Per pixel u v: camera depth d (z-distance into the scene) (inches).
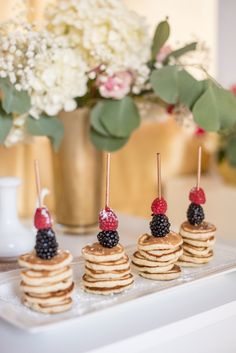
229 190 50.6
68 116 37.4
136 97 38.7
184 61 41.6
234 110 36.2
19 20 35.6
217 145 52.3
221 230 51.1
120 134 36.9
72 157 38.2
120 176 49.7
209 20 54.4
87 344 24.8
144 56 36.4
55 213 40.1
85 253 28.7
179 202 51.7
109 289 28.4
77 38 35.1
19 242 33.6
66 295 26.6
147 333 25.7
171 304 28.4
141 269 30.5
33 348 24.7
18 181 34.1
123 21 35.4
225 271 30.9
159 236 30.6
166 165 53.3
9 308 27.1
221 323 28.8
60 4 35.8
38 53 33.4
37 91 34.0
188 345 27.5
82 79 34.6
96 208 39.7
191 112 36.5
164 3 50.5
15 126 35.9
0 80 33.6
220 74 56.7
